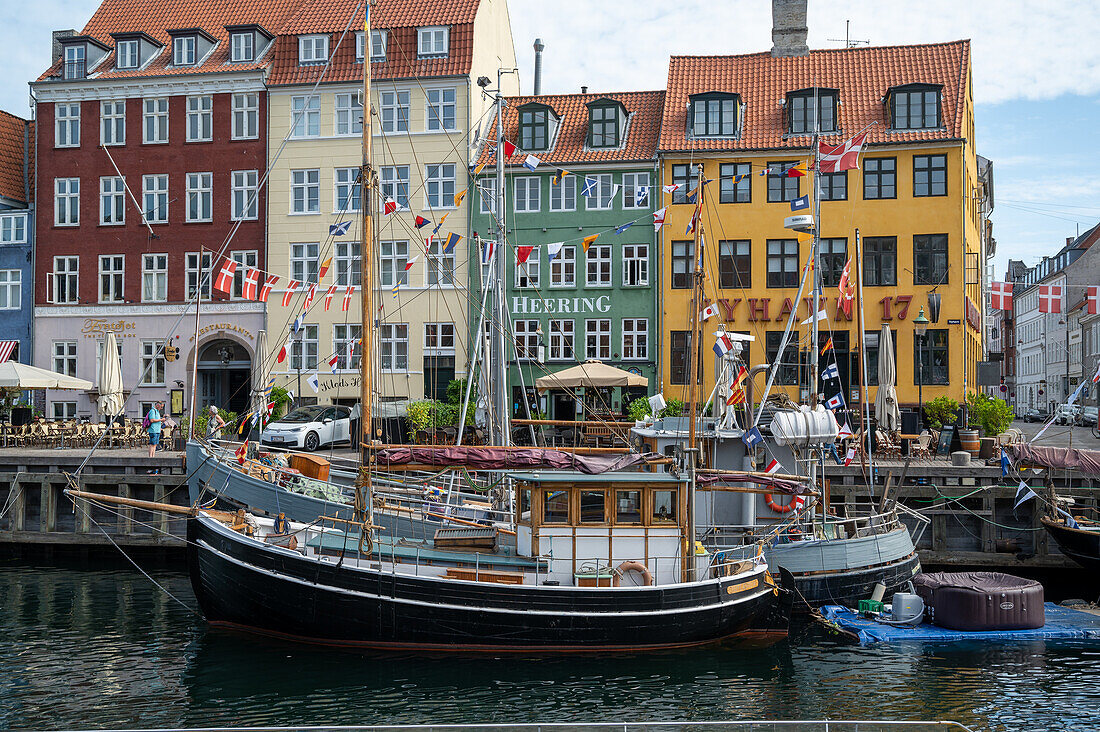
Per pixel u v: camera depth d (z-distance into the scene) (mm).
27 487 28656
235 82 41562
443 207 40062
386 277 40281
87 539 27922
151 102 42344
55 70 43688
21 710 15031
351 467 26469
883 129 37938
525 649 17828
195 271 41812
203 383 41938
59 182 42844
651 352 38844
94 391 40875
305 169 41188
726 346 21641
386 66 40656
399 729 10406
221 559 18438
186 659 17500
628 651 18125
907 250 37438
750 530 21875
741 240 38438
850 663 17828
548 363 39156
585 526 18375
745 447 22359
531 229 39719
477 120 40969
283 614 18078
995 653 18422
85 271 42500
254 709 15109
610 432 28781
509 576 18047
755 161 38312
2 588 23562
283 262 41094
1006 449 24688
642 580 18344
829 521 22922
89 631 19406
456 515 22844
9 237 43469
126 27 44812
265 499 22281
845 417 27875
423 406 32688
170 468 28188
